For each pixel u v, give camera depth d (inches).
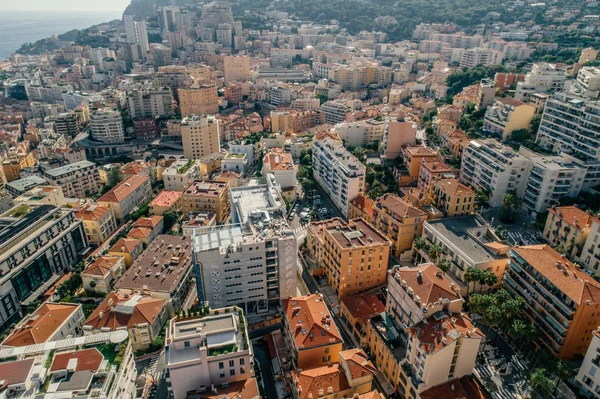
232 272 6264.8
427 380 4419.3
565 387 4783.5
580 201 7573.8
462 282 6141.7
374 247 6481.3
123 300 6117.1
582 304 4783.5
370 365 4753.9
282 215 7037.4
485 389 4547.2
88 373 4173.2
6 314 6771.7
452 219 7244.1
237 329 4913.9
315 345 5093.5
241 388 4500.5
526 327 5044.3
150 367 5693.9
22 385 3986.2
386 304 5757.9
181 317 5014.8
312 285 7209.6
